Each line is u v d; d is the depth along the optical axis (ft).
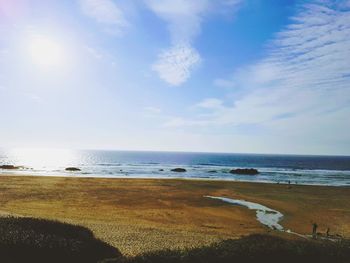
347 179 299.17
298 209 136.67
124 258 45.01
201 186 204.33
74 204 134.41
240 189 195.00
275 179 286.25
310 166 543.39
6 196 147.95
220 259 46.42
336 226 109.60
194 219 114.73
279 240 55.21
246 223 110.93
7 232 50.57
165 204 140.56
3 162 490.90
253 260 47.52
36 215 108.27
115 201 143.95
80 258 50.44
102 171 336.90
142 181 222.69
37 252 47.70
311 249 51.16
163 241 79.20
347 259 50.62
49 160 583.99
